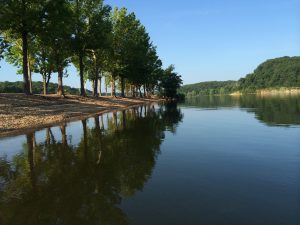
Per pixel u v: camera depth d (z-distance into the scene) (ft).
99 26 152.76
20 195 29.30
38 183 32.76
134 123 91.09
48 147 52.24
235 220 22.76
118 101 200.23
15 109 93.09
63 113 104.06
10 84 387.75
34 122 81.61
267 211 24.26
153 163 40.73
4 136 63.31
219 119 103.60
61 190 30.40
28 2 110.11
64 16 117.50
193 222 22.58
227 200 26.81
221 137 62.69
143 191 29.66
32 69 173.78
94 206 26.13
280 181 32.09
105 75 256.93
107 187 30.94
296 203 25.75
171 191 29.40
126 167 38.73
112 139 60.80
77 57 179.93
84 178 34.30
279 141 56.29
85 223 23.00
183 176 34.45
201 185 31.12
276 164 39.47
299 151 47.21
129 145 54.19
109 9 159.02
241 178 33.45
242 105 202.39
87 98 164.35
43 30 113.60
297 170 36.29
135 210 25.07
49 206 26.40
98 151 48.91
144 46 252.42
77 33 148.25
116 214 24.30
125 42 209.97
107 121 94.58
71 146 53.16
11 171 37.68
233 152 47.42
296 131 68.23
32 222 23.49
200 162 41.09
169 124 89.04
